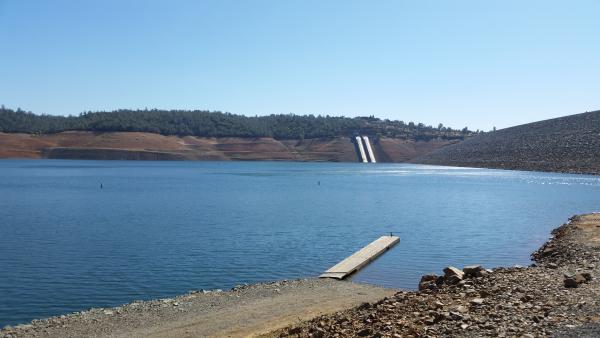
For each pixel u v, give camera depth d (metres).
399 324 14.83
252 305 23.22
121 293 27.84
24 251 39.31
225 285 29.52
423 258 35.75
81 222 56.50
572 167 174.50
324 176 162.50
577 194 92.94
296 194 96.56
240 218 60.34
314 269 33.34
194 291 26.97
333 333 15.52
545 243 39.75
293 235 47.19
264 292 25.80
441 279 21.70
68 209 70.06
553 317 13.77
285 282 28.12
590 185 115.12
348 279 29.62
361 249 37.81
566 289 17.61
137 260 36.03
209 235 47.12
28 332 20.50
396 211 68.06
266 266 34.22
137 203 78.88
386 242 40.75
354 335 14.84
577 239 35.12
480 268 21.91
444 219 59.56
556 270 22.61
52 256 37.38
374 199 86.38
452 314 14.66
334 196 92.44
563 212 66.00
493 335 12.59
